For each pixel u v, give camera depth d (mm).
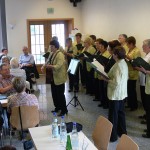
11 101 3662
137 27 6051
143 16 5789
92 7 8742
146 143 3992
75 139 2445
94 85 6613
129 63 5176
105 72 4082
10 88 4367
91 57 4754
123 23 6688
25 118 3625
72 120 5066
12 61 5211
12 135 4344
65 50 7617
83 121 5016
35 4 9742
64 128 2695
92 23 8836
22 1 9656
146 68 3951
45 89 7883
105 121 2793
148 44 4344
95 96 6484
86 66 7027
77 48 7148
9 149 1596
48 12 9852
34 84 8539
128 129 4535
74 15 10039
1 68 4457
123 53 3717
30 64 7758
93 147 2430
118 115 4020
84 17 9711
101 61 4422
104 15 7793
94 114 5414
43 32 10188
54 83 5203
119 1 6797
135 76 5391
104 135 2732
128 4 6359
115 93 3785
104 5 7746
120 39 5797
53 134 2674
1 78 4488
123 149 2332
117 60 3768
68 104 6047
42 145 2488
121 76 3729
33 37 10133
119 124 4066
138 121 4922
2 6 9539
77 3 10000
